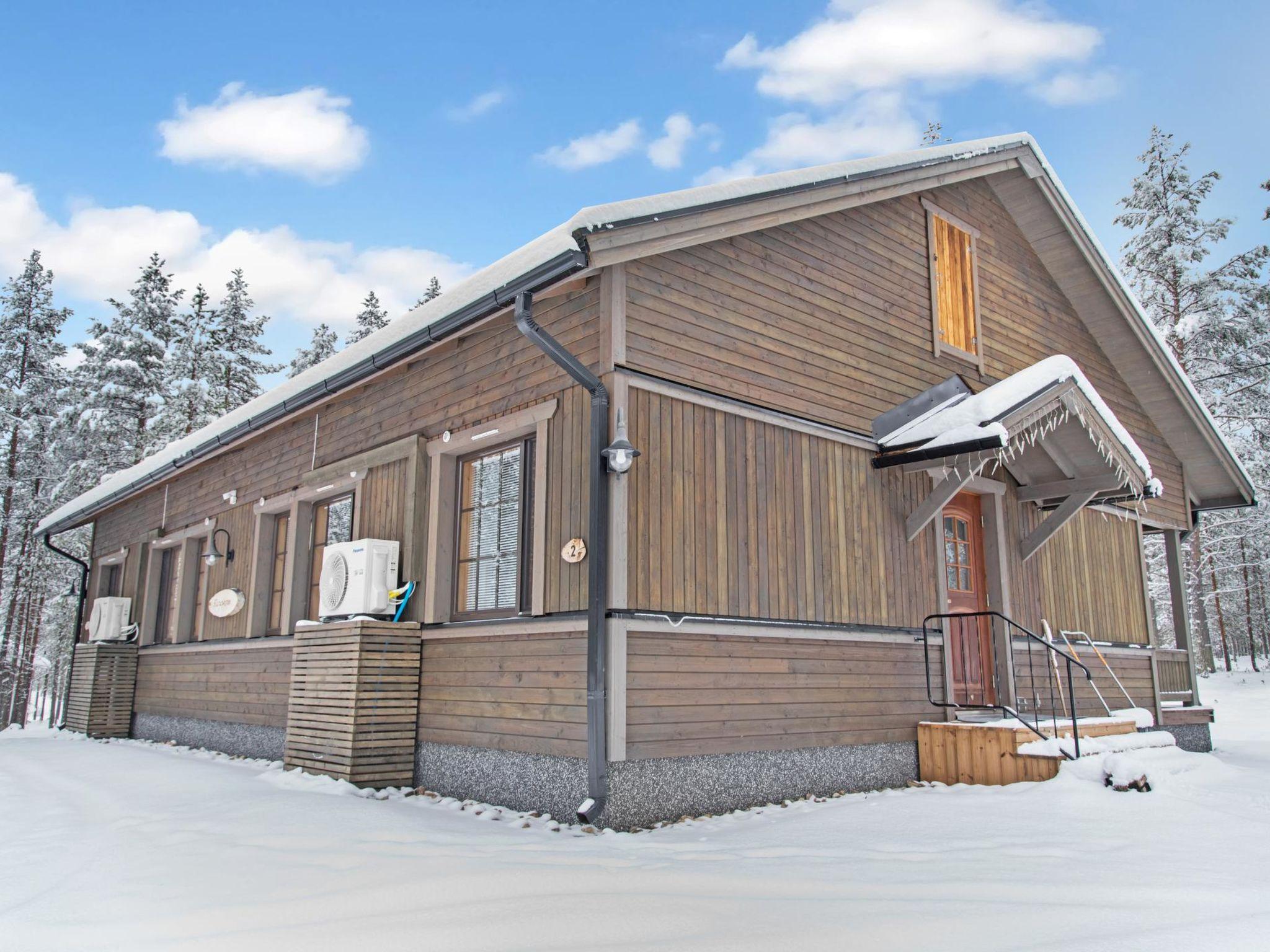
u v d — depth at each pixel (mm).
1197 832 5105
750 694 6387
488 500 7168
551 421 6406
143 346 26516
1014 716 7156
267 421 8984
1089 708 9867
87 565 14500
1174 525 12305
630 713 5605
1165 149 26172
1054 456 8961
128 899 3674
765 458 6918
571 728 5742
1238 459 12336
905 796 6645
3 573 23938
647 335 6180
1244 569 31859
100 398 24562
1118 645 10531
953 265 9602
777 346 7215
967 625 8758
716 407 6594
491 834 5195
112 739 12117
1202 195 25734
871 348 8195
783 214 7121
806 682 6832
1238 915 3391
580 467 6086
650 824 5578
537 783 5918
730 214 6551
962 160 9305
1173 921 3303
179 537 11930
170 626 12055
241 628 10148
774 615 6688
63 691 30719
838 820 5648
